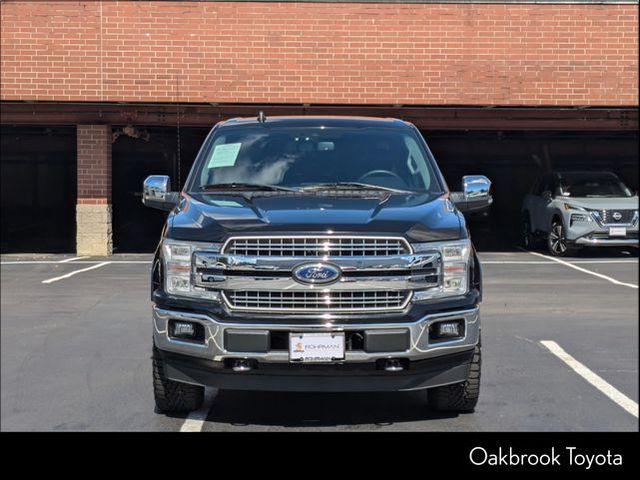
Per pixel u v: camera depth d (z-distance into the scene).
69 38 17.72
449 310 5.02
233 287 4.93
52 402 6.14
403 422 5.63
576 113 18.19
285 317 4.88
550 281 13.41
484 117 18.19
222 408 5.98
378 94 17.72
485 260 16.97
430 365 5.00
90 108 18.09
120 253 19.22
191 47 17.67
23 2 17.66
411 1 17.59
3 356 7.71
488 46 17.70
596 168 26.59
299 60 17.66
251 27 17.62
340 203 5.42
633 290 12.32
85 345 8.23
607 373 7.04
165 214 29.56
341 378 4.93
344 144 6.44
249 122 6.78
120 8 17.64
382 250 4.93
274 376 4.93
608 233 17.02
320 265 4.88
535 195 19.56
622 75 17.80
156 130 21.66
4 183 29.30
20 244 22.02
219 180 6.17
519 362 7.44
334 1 17.58
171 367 5.18
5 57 17.78
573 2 17.66
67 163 28.72
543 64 17.77
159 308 5.12
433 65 17.72
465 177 6.25
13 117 18.09
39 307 10.71
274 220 5.04
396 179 6.16
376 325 4.84
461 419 5.70
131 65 17.73
